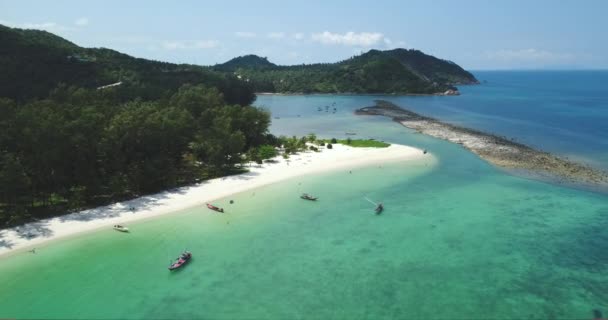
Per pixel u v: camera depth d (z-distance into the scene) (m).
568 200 78.88
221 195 81.19
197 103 123.94
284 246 60.84
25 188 67.62
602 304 46.81
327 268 54.66
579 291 49.31
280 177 93.62
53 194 76.81
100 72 191.50
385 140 141.38
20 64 168.00
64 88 145.88
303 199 79.88
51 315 44.91
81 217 68.75
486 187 87.00
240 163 104.75
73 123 75.12
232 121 115.69
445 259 56.84
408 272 53.59
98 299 47.81
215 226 67.31
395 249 59.78
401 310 45.88
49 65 178.75
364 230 66.25
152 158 85.75
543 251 58.91
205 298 48.28
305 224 68.56
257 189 85.38
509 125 170.38
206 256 57.78
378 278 52.25
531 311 45.66
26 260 55.06
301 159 110.69
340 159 110.56
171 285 50.81
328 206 76.50
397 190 85.38
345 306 46.66
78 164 75.19
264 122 124.62
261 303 47.34
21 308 45.91
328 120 196.50
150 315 45.25
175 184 86.00
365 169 100.94
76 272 52.97
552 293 48.91
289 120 198.62
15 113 75.62
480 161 108.38
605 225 67.31
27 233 62.22
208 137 97.12
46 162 70.56
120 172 79.56
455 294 48.78
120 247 59.59
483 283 51.06
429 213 73.12
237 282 51.56
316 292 49.38
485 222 68.94
